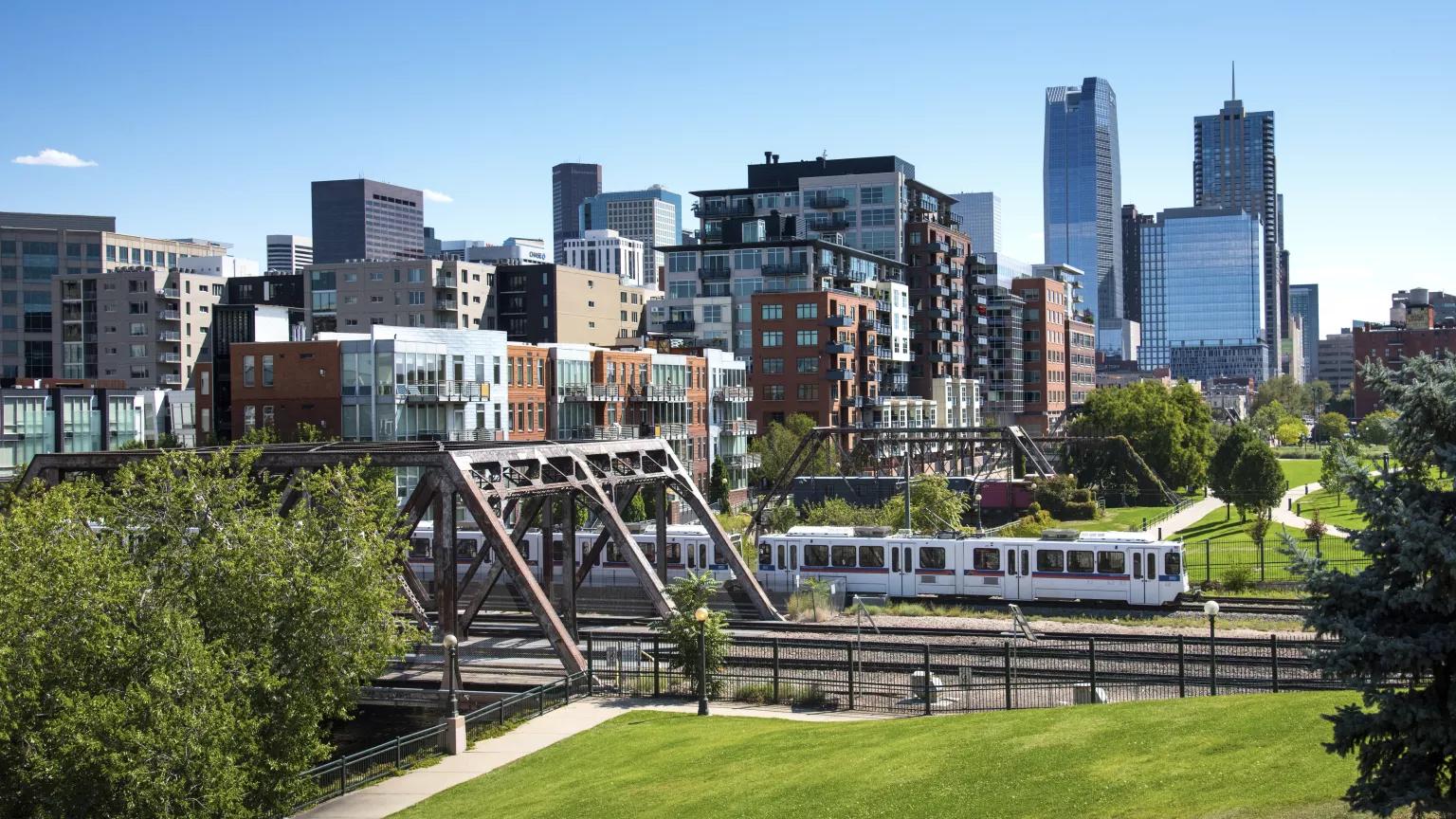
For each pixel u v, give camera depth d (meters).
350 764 30.61
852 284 147.75
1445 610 15.77
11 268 184.75
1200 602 52.00
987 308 183.88
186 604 26.53
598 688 37.22
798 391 130.88
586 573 50.12
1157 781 21.95
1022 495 104.44
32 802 23.47
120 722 22.53
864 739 28.06
